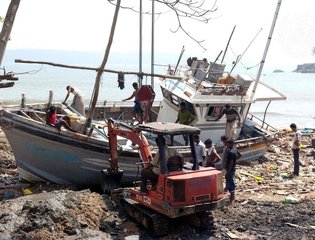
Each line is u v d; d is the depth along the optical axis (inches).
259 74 679.7
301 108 1972.2
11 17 370.9
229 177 478.3
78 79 3663.9
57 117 591.2
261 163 716.7
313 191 548.1
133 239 373.4
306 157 791.1
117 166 477.7
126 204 418.3
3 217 366.0
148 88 564.4
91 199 432.8
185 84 650.8
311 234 389.7
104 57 498.9
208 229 396.8
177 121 636.1
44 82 3203.7
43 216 371.6
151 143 594.2
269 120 1547.7
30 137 500.1
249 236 386.9
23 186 527.5
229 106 638.5
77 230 365.4
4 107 591.2
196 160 395.5
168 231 393.4
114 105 833.5
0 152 685.9
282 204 482.0
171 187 363.6
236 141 652.1
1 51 372.8
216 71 681.6
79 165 514.0
